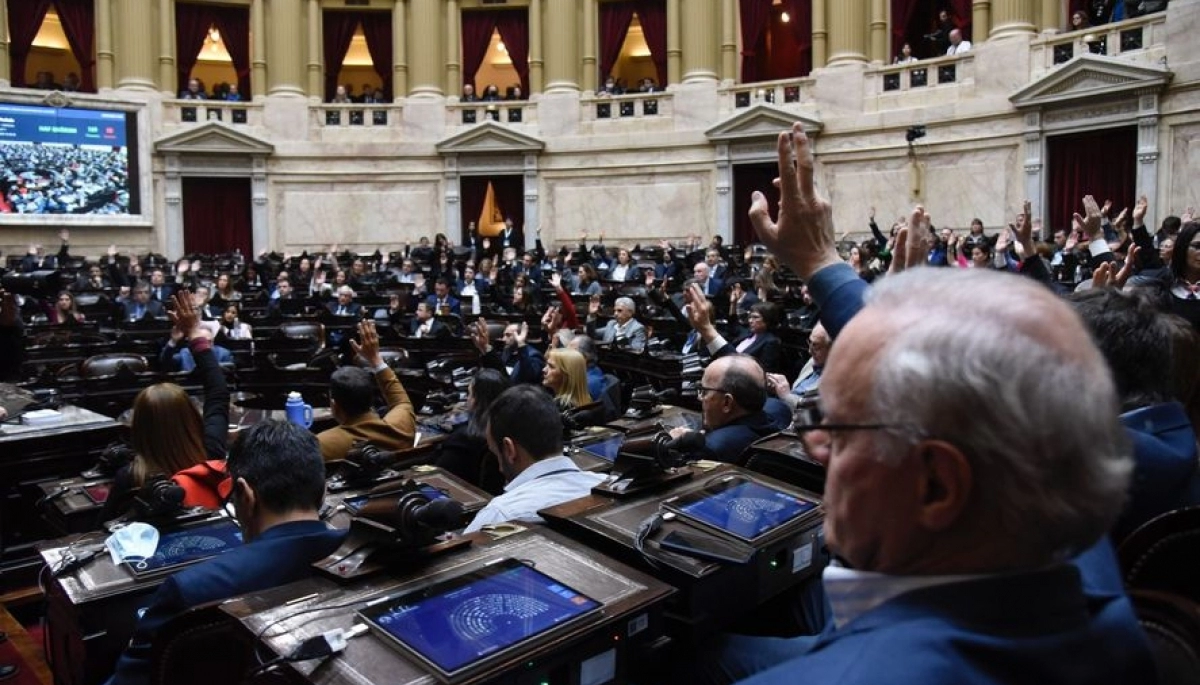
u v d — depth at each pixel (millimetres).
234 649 1936
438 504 1892
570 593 1803
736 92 20344
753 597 2240
